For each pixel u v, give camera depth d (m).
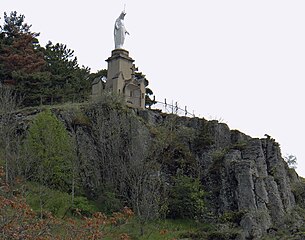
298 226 48.03
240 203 48.91
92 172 50.44
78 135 52.22
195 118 59.00
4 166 44.62
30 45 68.50
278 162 54.84
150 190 48.50
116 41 65.25
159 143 53.03
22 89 61.25
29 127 50.81
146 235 41.81
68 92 64.50
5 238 25.28
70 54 74.75
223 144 57.25
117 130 53.00
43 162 46.12
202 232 44.53
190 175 53.16
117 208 46.31
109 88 62.19
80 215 39.50
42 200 41.97
